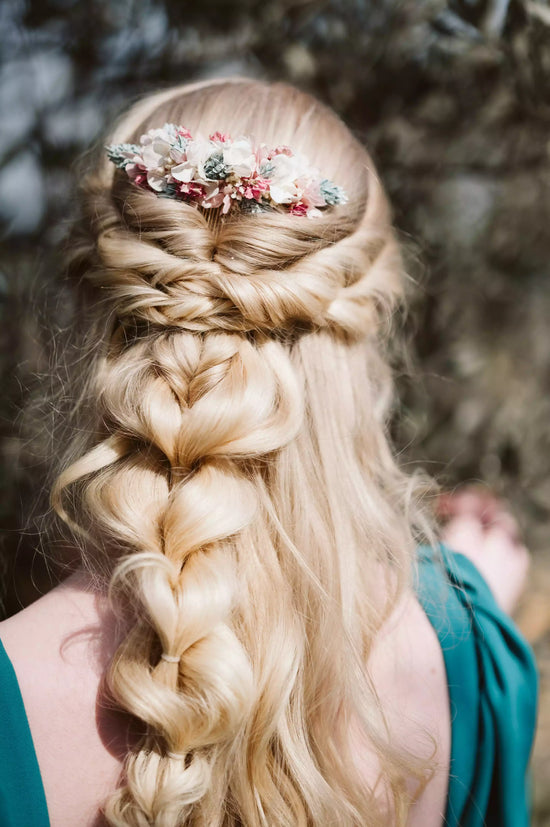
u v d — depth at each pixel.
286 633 0.76
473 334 1.73
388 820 0.78
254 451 0.77
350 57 1.52
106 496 0.77
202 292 0.78
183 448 0.76
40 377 1.17
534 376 1.76
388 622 0.83
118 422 0.79
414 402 1.70
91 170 1.00
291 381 0.80
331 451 0.84
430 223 1.65
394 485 0.99
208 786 0.69
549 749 1.68
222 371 0.78
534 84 1.35
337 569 0.80
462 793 0.87
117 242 0.80
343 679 0.77
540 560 1.76
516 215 1.67
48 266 1.43
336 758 0.76
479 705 0.90
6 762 0.68
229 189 0.79
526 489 1.75
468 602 0.93
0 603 1.20
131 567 0.72
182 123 0.84
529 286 1.74
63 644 0.73
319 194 0.81
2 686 0.68
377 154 1.57
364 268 0.88
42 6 1.45
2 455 1.35
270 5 1.47
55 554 0.98
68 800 0.69
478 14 1.33
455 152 1.59
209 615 0.71
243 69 1.53
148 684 0.70
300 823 0.73
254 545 0.77
